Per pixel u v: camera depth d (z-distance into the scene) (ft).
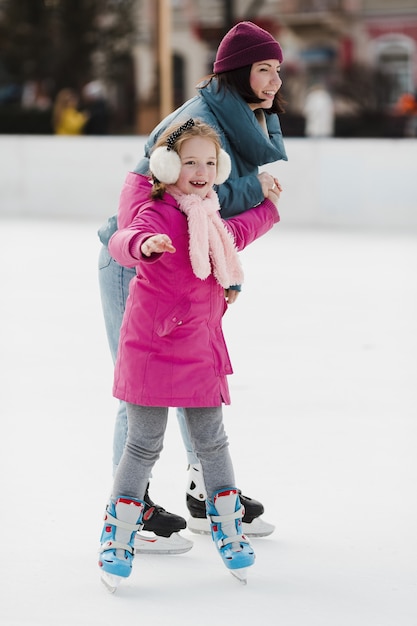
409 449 19.03
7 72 119.55
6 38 118.73
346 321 31.89
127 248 12.39
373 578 13.34
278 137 15.37
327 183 56.08
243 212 14.07
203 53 137.39
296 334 29.91
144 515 14.34
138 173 13.94
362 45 134.82
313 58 135.54
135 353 12.91
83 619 12.11
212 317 13.12
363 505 16.05
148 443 13.12
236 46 14.25
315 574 13.47
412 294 36.68
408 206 54.90
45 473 17.60
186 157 12.92
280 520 15.42
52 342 28.73
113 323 14.96
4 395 23.02
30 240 50.57
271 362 26.37
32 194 61.41
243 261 44.75
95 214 60.54
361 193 55.57
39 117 105.50
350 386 23.91
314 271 41.91
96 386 23.82
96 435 19.90
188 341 12.87
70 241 50.29
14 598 12.70
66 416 21.27
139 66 126.52
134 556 14.21
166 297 12.80
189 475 15.07
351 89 117.19
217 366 13.03
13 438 19.70
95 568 13.66
